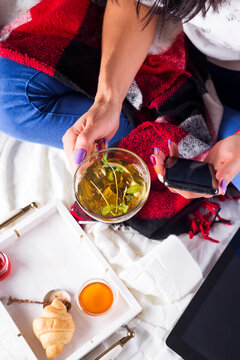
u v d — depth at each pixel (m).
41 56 0.86
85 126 0.74
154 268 0.84
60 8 0.90
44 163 1.00
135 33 0.85
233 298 0.75
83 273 0.86
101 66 0.84
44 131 0.92
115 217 0.65
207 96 0.93
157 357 0.80
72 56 0.88
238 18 0.79
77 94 0.93
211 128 0.92
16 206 0.96
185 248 0.86
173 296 0.84
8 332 0.81
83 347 0.76
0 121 0.92
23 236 0.89
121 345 0.78
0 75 0.87
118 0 0.85
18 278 0.85
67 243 0.89
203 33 0.89
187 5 0.70
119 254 0.89
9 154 1.02
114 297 0.83
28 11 0.93
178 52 0.92
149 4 0.83
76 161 0.69
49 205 0.89
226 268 0.76
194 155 0.89
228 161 0.76
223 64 0.97
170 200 0.89
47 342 0.75
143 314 0.84
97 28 0.91
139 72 0.93
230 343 0.73
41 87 0.88
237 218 0.92
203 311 0.74
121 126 0.93
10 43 0.86
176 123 0.91
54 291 0.83
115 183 0.67
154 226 0.89
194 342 0.73
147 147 0.89
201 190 0.71
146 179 0.68
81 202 0.66
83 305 0.81
